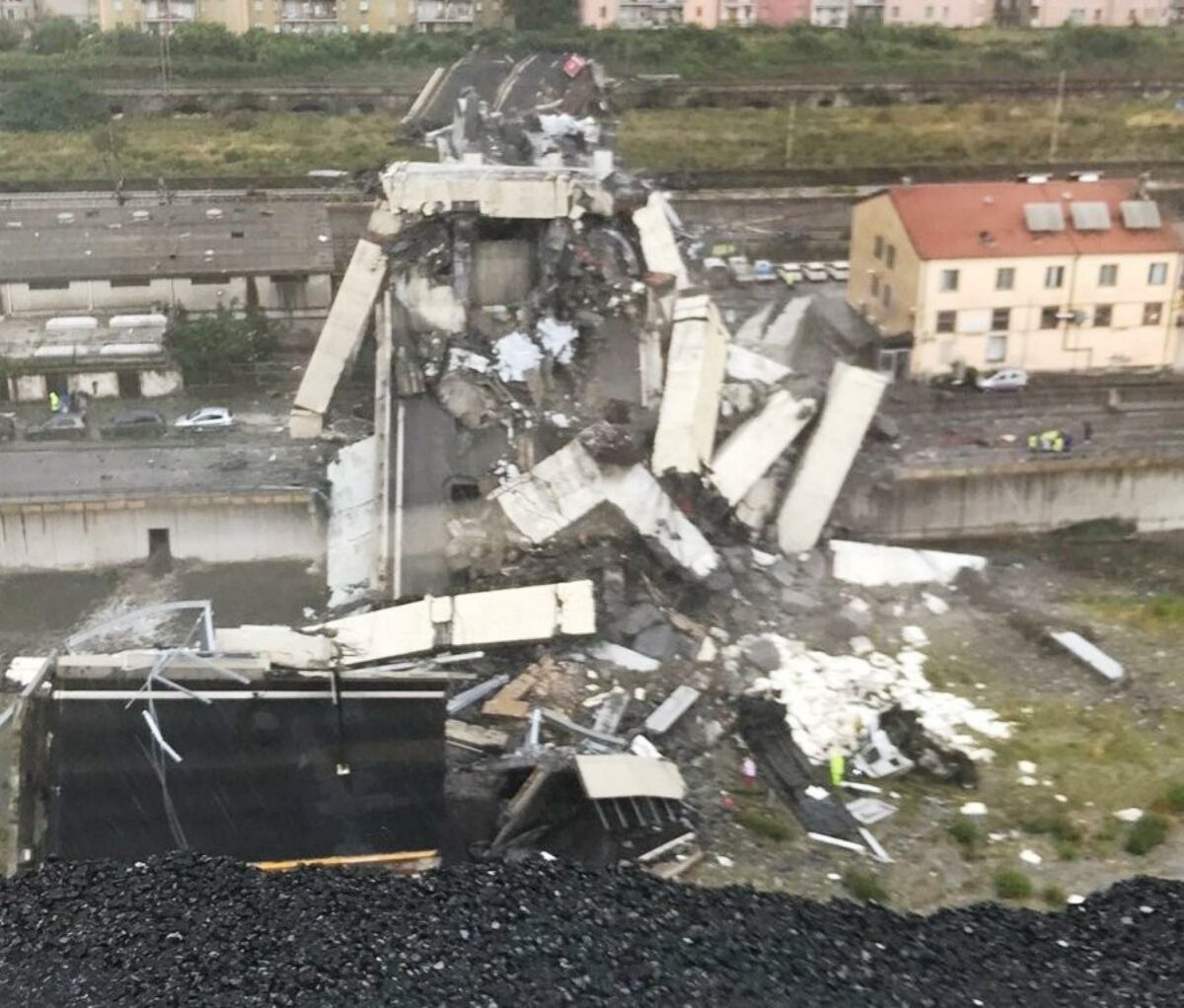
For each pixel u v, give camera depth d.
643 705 36.31
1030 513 47.78
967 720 36.53
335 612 41.72
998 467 46.91
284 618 41.81
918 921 28.34
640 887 28.50
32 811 29.39
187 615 42.06
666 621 38.88
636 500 41.16
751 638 39.25
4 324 55.59
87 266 56.28
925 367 52.53
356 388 52.03
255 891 27.31
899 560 43.34
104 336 54.41
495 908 26.97
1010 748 35.44
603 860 30.17
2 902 27.03
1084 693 38.00
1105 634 40.97
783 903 28.53
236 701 29.78
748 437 44.62
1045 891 30.16
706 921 27.31
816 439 44.44
